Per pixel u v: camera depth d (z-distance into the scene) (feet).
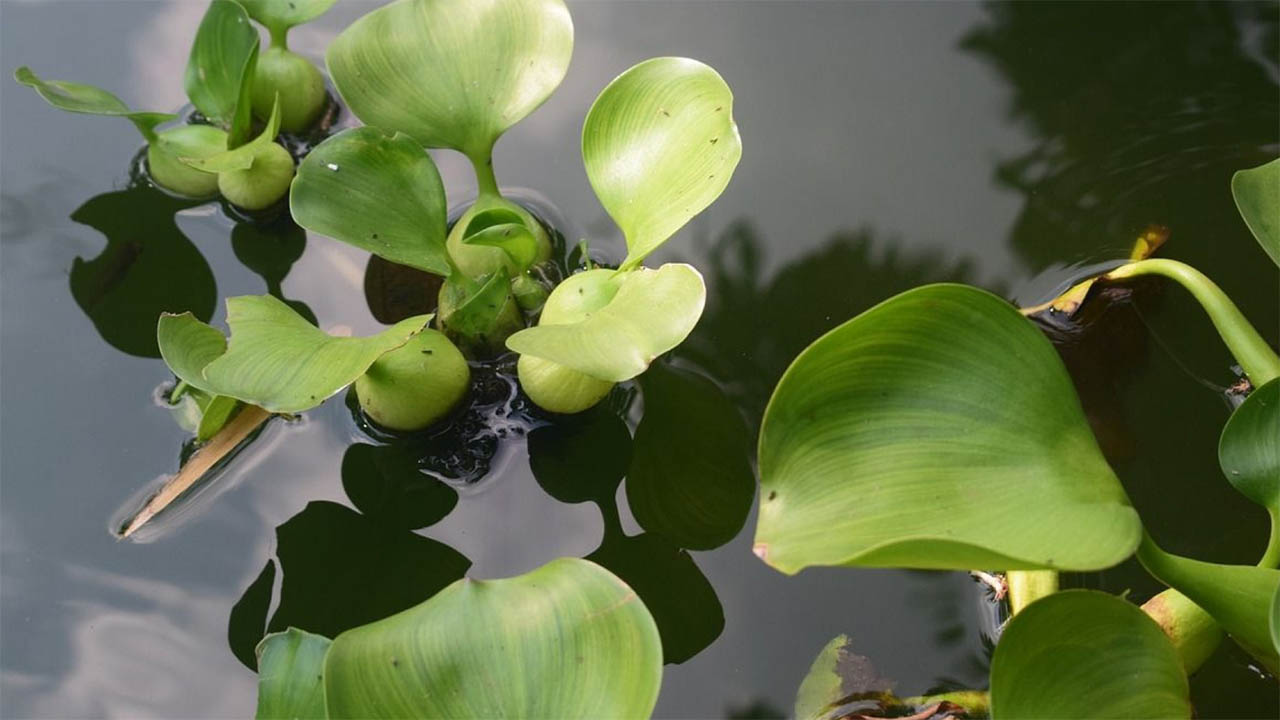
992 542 2.55
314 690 2.66
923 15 3.32
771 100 3.23
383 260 3.11
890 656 2.80
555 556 2.89
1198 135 3.16
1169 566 2.63
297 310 3.06
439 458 2.95
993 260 3.06
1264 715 2.75
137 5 3.35
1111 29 3.28
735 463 2.95
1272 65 3.23
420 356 2.91
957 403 2.61
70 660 2.83
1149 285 3.01
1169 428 2.93
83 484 2.95
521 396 2.97
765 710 2.77
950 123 3.19
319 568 2.89
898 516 2.58
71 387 3.02
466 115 2.98
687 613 2.84
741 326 3.03
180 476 2.94
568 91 3.24
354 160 2.88
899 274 3.05
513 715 2.61
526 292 2.99
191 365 2.80
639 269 2.85
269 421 2.98
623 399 2.99
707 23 3.32
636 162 2.89
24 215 3.16
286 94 3.17
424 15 3.00
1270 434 2.68
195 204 3.17
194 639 2.85
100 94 3.07
